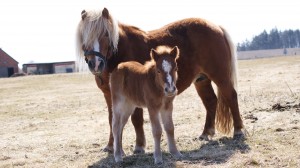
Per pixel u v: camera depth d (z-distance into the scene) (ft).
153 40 29.73
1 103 73.72
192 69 30.17
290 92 53.06
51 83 120.57
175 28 30.42
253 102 46.83
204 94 32.32
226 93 30.63
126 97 26.45
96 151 30.53
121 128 27.04
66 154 30.25
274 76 84.38
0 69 239.50
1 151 32.94
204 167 23.47
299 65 121.70
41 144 34.83
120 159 26.30
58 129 41.81
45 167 26.91
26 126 45.37
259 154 25.02
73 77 143.74
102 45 27.48
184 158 25.71
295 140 27.32
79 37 28.40
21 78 166.40
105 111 52.90
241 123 30.48
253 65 150.41
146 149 29.35
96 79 29.19
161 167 24.09
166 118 25.91
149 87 24.26
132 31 29.58
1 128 45.24
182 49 29.63
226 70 30.66
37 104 67.51
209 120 32.04
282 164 22.79
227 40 31.58
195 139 31.53
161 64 23.30
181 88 30.14
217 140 30.40
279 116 36.04
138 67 25.72
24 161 28.86
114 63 28.73
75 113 52.95
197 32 30.14
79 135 37.78
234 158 24.70
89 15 27.58
